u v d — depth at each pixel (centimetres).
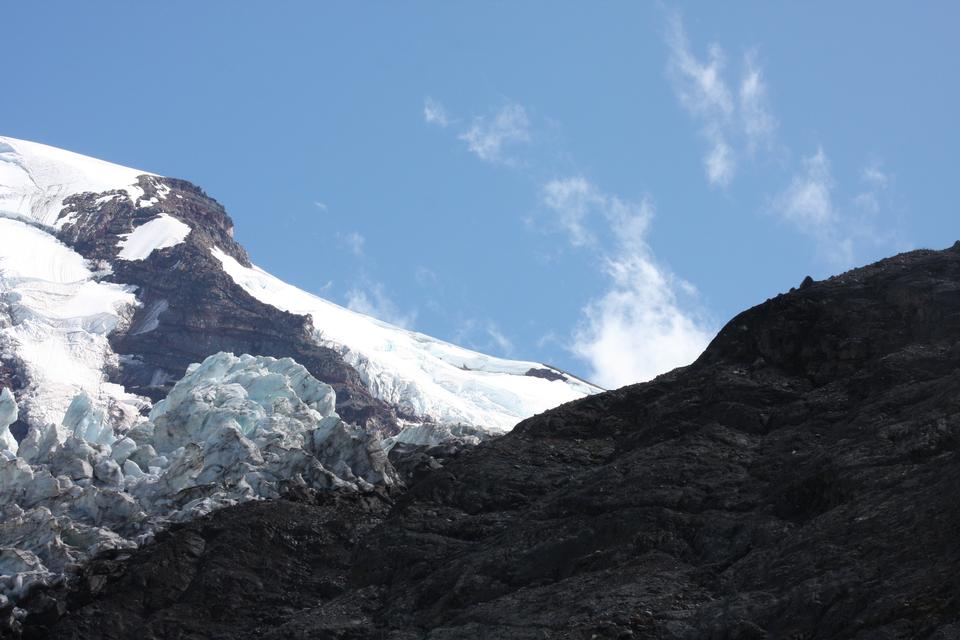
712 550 7512
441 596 8175
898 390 8381
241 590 8825
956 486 6706
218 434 10419
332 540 9244
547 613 7269
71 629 8606
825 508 7456
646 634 6700
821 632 6141
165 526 9525
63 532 9450
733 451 8600
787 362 9425
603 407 10112
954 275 9512
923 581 6059
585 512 8394
